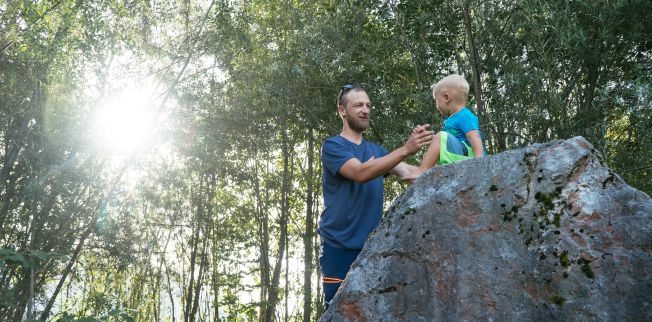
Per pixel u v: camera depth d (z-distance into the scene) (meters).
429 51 11.80
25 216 12.12
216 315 20.34
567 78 10.48
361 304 2.24
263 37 16.83
